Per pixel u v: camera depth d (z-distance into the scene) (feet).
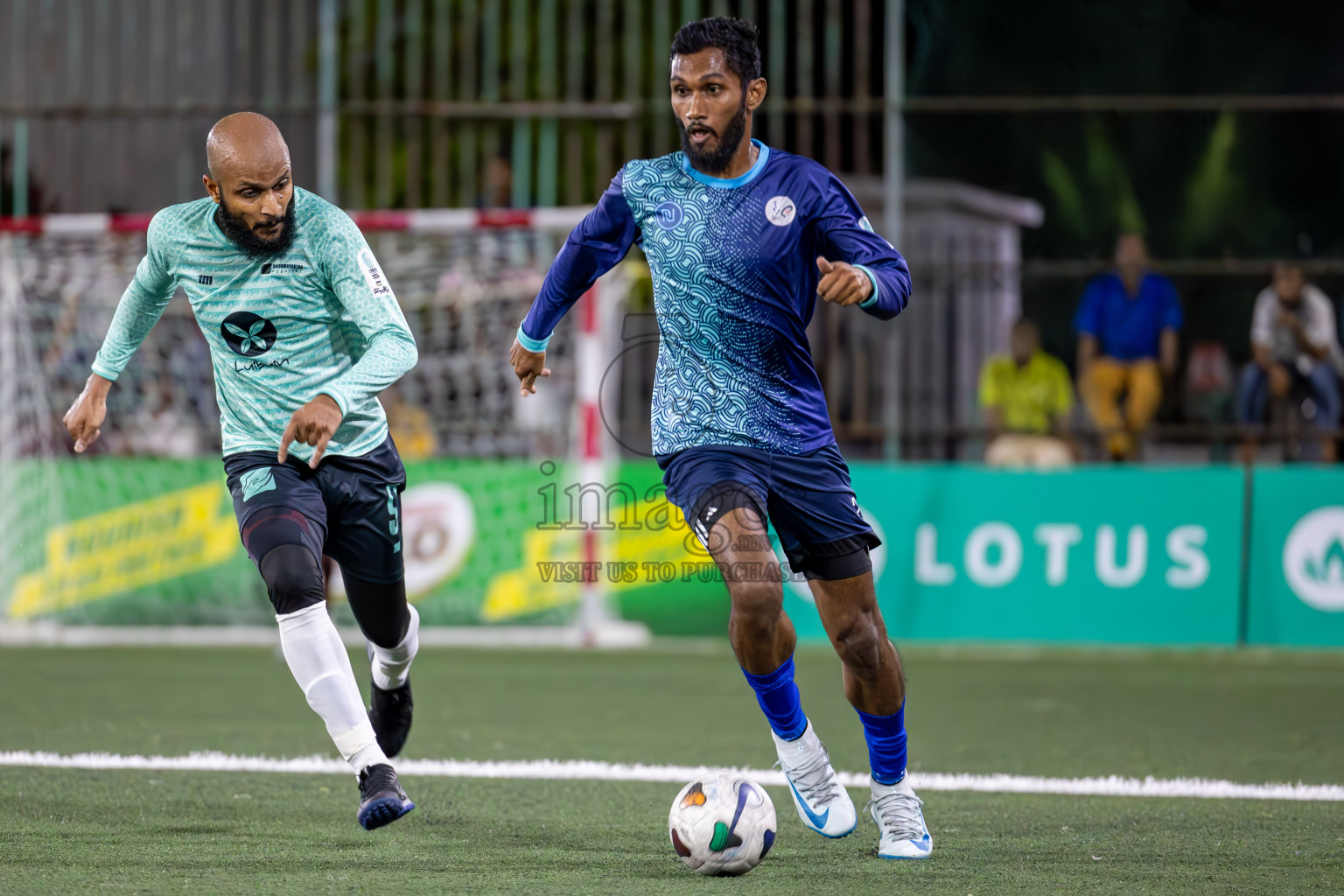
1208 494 106.32
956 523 107.45
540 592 108.68
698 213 44.34
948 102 112.98
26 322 110.01
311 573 46.16
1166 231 163.84
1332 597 105.50
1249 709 80.79
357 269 47.83
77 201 122.11
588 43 128.26
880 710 45.16
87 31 123.75
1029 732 72.74
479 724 73.46
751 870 43.19
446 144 123.65
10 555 109.40
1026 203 143.33
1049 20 170.30
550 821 50.88
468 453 112.47
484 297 111.75
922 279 114.62
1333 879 42.68
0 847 45.55
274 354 48.39
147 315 51.52
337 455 49.37
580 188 121.19
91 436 52.31
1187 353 143.74
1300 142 163.73
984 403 118.73
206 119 123.54
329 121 116.78
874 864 44.24
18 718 74.43
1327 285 128.88
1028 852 46.19
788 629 45.78
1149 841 48.06
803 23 115.65
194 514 109.40
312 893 39.96
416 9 125.39
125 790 55.57
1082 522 106.73
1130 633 106.01
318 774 59.31
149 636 108.88
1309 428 113.19
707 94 43.47
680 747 67.15
